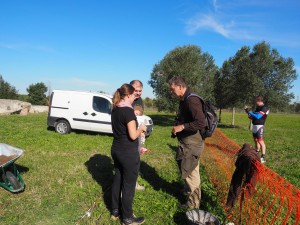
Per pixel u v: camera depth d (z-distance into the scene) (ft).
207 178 23.62
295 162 33.91
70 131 44.19
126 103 14.26
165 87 76.07
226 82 83.25
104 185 20.74
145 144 39.65
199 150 15.93
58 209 16.62
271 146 45.39
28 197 18.03
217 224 14.39
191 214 15.10
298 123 107.65
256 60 76.48
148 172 24.91
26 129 46.57
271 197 18.78
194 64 78.23
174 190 20.63
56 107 44.09
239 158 16.02
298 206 11.42
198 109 14.69
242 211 15.97
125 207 14.83
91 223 15.17
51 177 21.88
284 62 77.30
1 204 16.90
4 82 142.20
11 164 18.81
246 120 114.11
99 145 35.83
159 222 15.80
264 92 75.72
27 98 150.51
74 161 27.07
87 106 43.45
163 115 113.50
